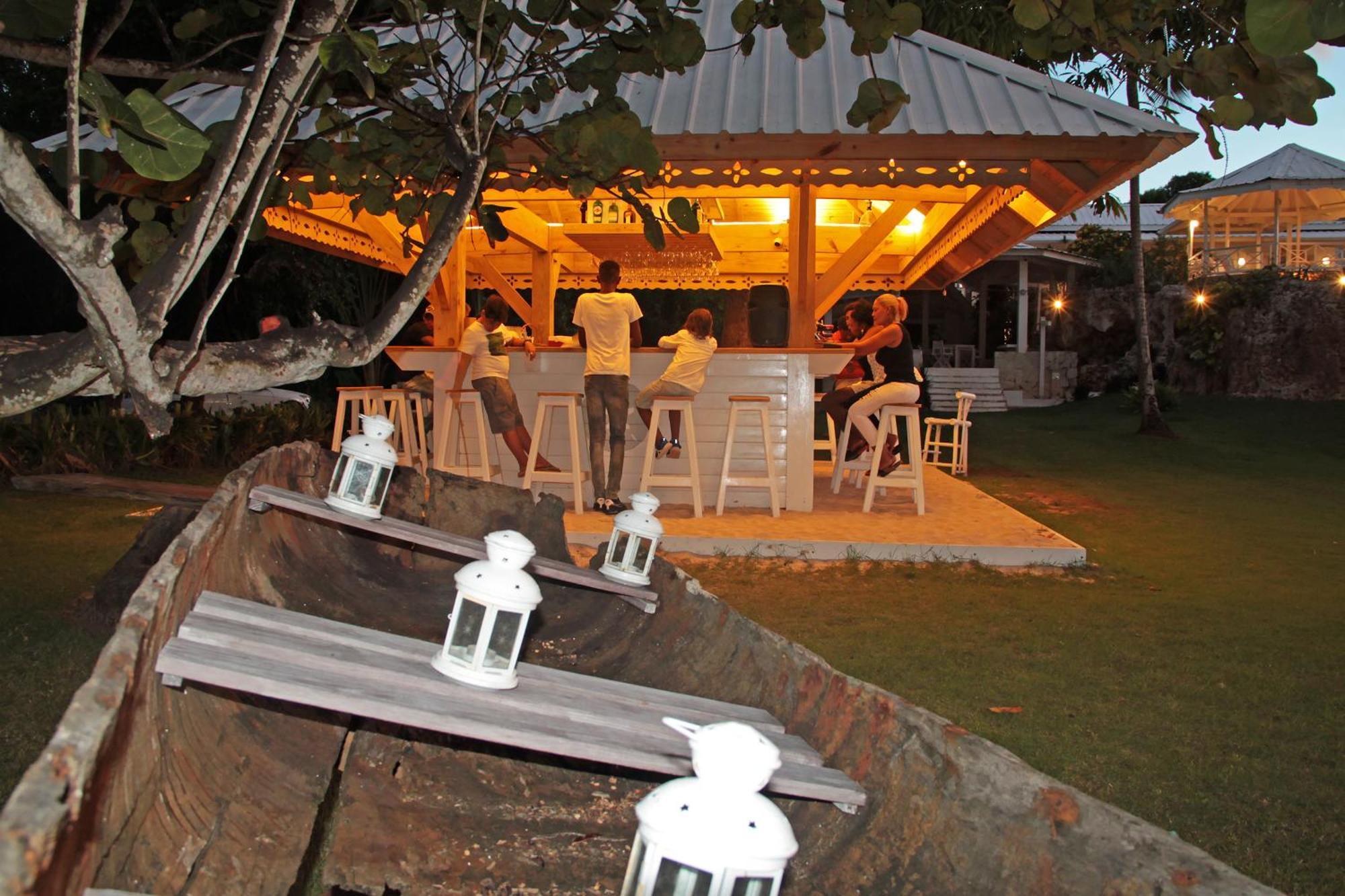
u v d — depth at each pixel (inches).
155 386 91.2
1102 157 335.9
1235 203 1194.0
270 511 158.2
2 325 691.4
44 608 242.8
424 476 208.1
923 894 97.9
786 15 158.4
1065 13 129.0
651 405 381.7
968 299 1385.3
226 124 139.0
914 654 238.8
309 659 94.7
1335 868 139.1
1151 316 1131.9
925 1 590.6
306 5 107.8
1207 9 128.6
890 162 348.2
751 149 344.2
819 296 409.7
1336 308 938.1
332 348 111.9
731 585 305.6
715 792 69.2
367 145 164.9
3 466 473.4
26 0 109.3
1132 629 266.8
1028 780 95.7
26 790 58.9
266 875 96.1
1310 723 198.1
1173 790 164.4
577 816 121.2
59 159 123.8
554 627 190.2
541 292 589.6
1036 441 794.8
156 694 88.6
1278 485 577.6
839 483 478.9
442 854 107.8
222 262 670.5
